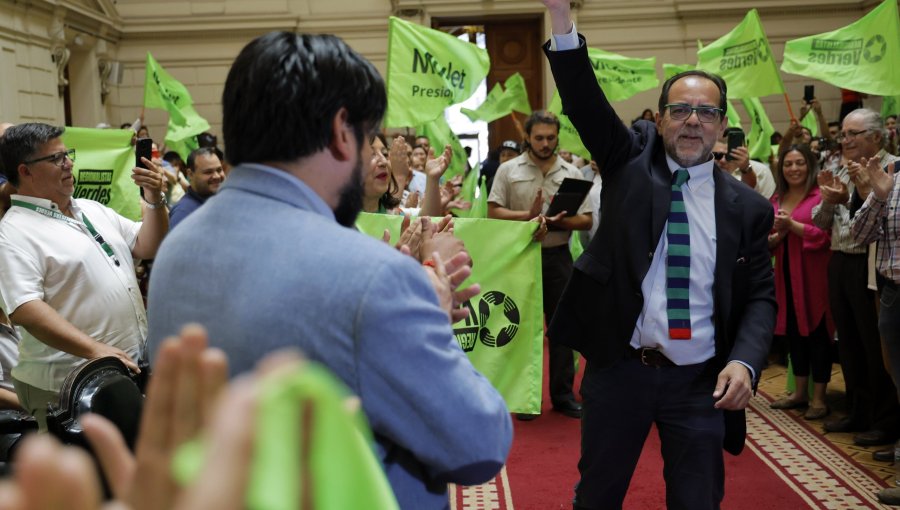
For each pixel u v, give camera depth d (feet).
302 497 1.59
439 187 11.69
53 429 5.92
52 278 9.36
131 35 46.52
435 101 17.20
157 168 10.48
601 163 8.70
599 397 8.54
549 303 17.13
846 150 14.35
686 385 8.29
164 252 4.38
